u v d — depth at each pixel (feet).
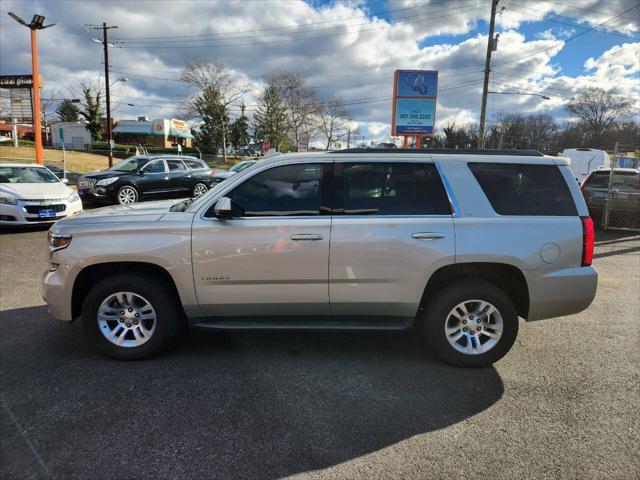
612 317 16.70
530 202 12.23
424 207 12.11
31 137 216.13
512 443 9.07
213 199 12.19
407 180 12.29
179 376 11.77
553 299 12.06
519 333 15.08
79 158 135.44
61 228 12.39
